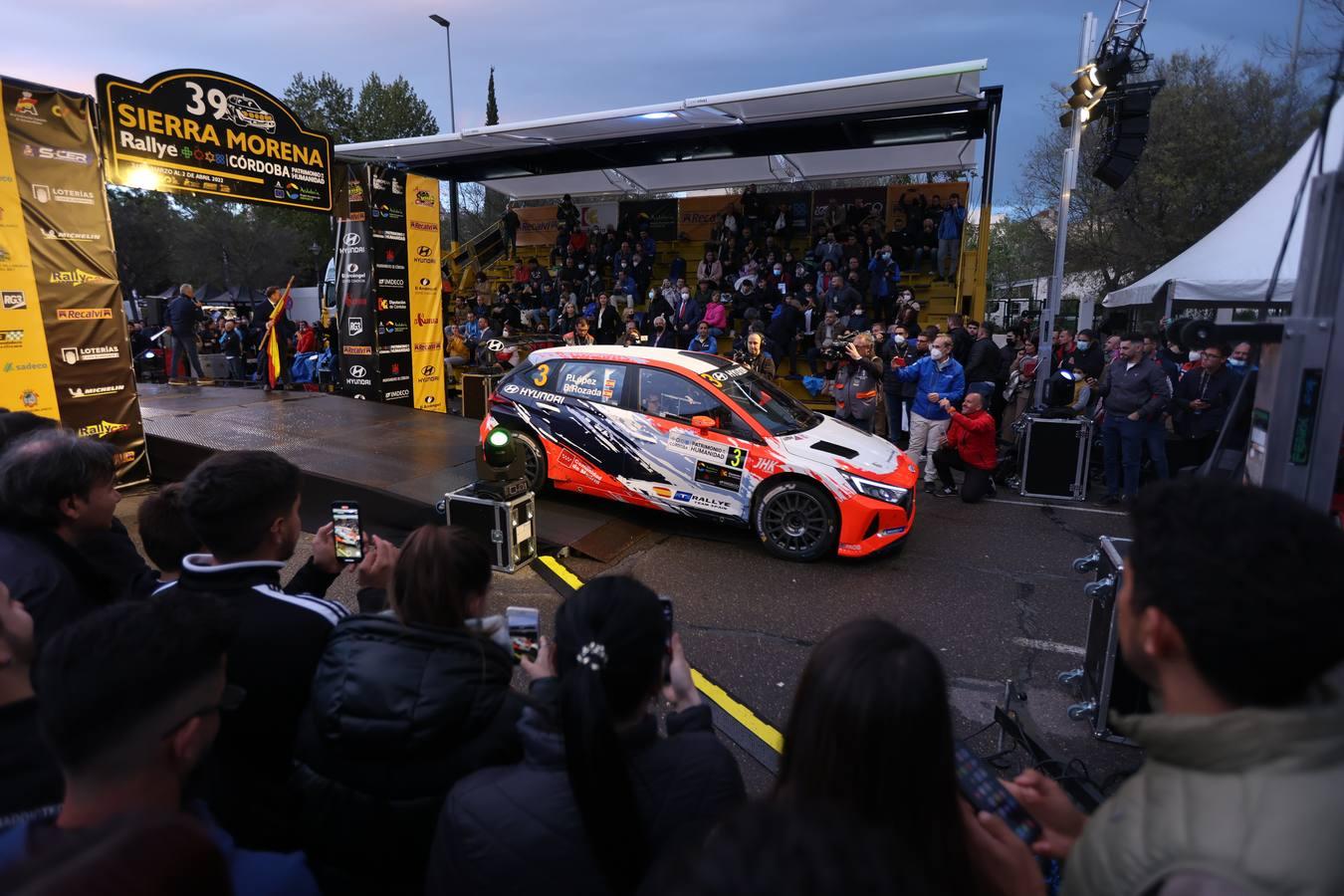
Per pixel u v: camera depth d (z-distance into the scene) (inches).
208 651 42.4
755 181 641.0
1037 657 162.9
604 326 565.6
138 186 271.4
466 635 62.5
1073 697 146.2
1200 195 692.7
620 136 495.2
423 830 59.1
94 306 259.9
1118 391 279.3
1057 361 426.9
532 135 484.1
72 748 38.5
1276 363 57.3
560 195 729.6
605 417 246.5
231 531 69.8
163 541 83.6
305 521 240.5
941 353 298.7
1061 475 294.7
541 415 258.1
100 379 263.4
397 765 58.6
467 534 66.4
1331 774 29.7
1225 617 31.7
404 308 407.5
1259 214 155.6
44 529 81.6
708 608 187.2
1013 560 224.7
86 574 83.1
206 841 27.5
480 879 45.3
